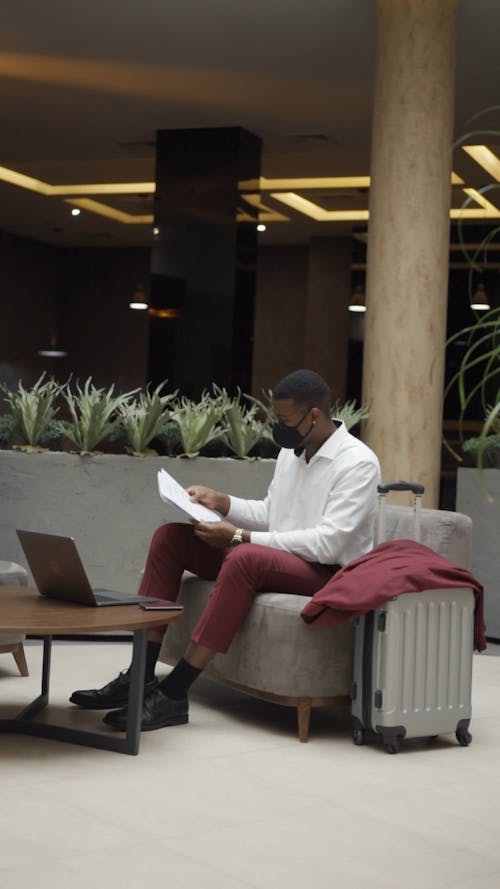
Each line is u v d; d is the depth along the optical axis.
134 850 2.52
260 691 3.67
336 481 3.78
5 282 16.23
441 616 3.56
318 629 3.58
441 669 3.57
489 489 6.07
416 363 6.86
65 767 3.19
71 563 3.41
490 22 7.34
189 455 5.55
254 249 10.07
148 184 13.23
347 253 15.14
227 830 2.69
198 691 4.34
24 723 3.55
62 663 4.66
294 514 3.90
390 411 6.87
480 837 2.72
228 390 9.46
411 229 6.90
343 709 4.14
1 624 3.04
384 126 6.99
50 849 2.50
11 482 5.45
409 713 3.50
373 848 2.61
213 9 7.39
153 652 3.80
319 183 12.52
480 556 6.10
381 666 3.48
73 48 8.23
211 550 3.98
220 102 9.27
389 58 6.98
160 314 9.80
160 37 7.93
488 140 10.12
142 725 3.64
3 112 10.01
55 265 17.22
